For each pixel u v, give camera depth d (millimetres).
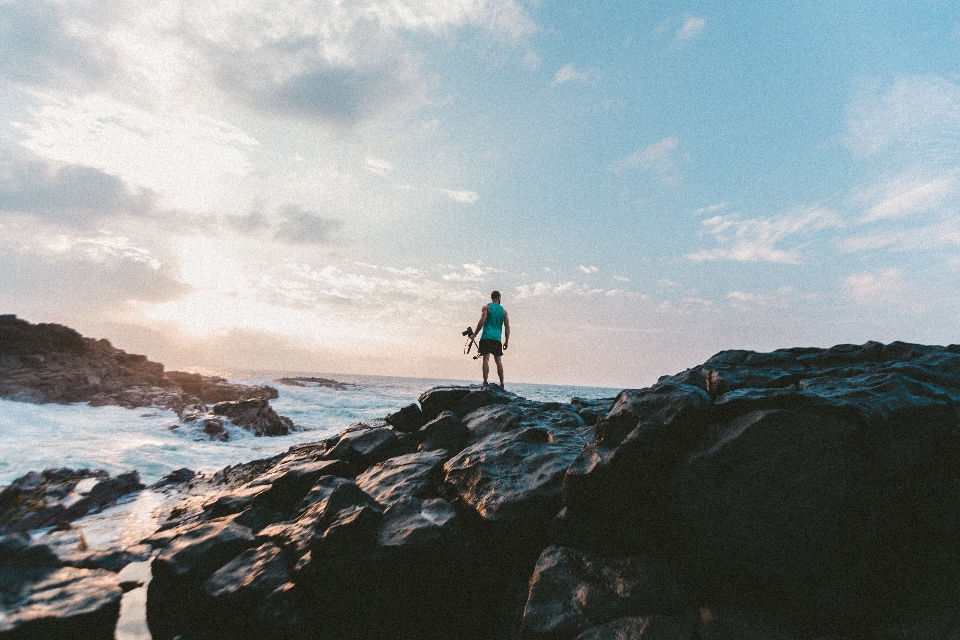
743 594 3391
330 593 3949
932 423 3422
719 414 3871
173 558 4531
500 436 6152
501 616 4188
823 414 3434
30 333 24906
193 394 29062
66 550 5020
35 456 10789
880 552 3277
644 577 3637
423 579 4152
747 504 3375
